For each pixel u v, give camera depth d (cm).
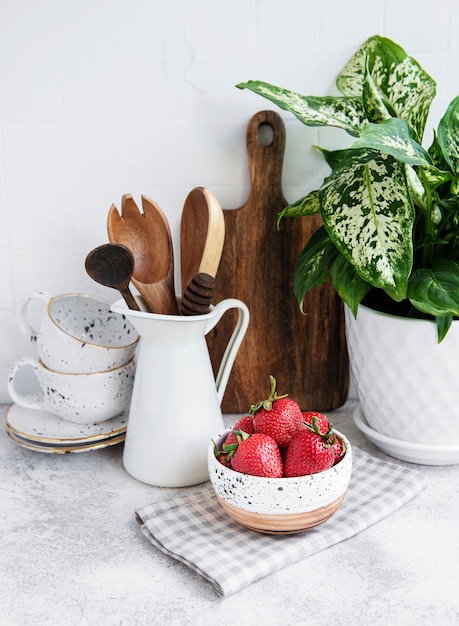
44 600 69
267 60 102
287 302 108
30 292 110
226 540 77
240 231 105
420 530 81
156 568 74
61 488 90
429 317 89
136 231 91
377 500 84
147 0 98
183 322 84
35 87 101
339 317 108
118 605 69
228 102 103
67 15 98
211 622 66
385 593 70
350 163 85
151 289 90
